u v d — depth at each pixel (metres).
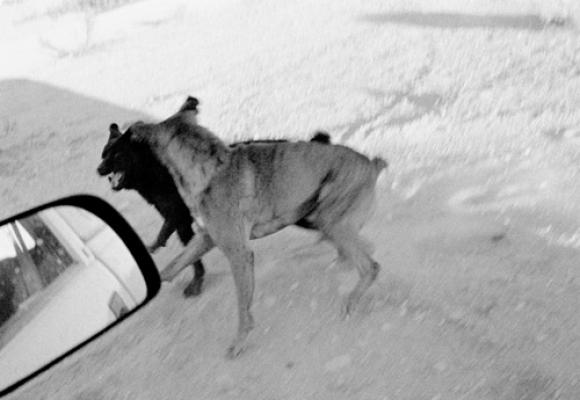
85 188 3.13
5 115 4.58
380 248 2.22
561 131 2.83
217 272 2.27
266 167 1.81
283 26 5.45
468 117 3.15
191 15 6.36
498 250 2.11
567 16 4.31
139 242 1.35
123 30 6.32
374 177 1.94
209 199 1.81
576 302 1.82
